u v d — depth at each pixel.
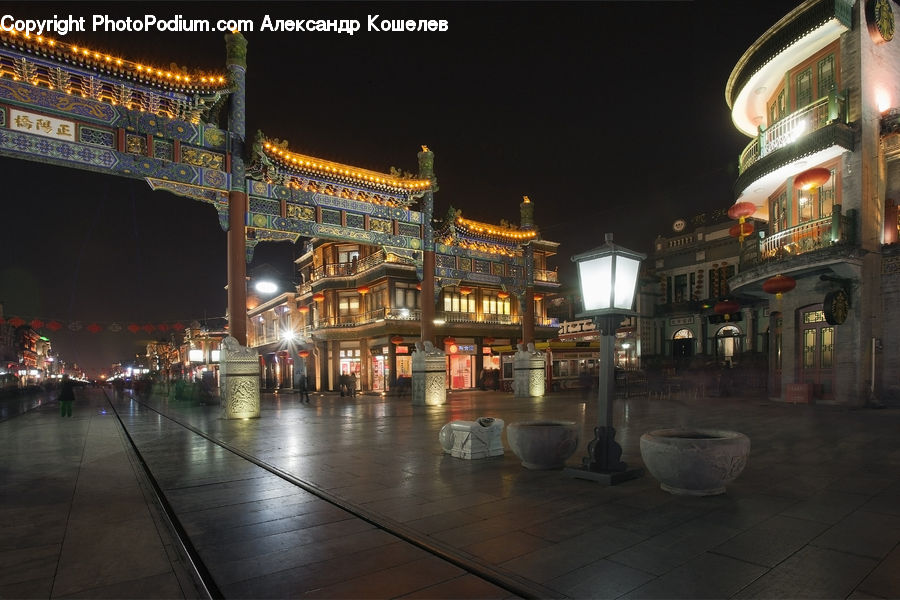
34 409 24.44
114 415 19.88
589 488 6.63
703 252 36.69
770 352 20.92
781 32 17.47
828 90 16.89
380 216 21.02
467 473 7.64
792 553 4.36
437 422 14.93
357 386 36.34
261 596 3.68
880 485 6.60
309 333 38.22
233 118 17.23
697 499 6.04
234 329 16.97
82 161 14.55
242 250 17.19
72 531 5.23
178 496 6.52
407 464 8.39
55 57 14.34
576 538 4.77
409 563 4.29
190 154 16.38
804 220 18.12
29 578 4.05
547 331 41.22
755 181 18.69
